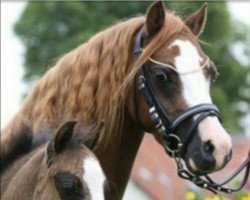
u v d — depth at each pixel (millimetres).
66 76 8711
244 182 8539
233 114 39000
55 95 8695
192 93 8219
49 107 8648
